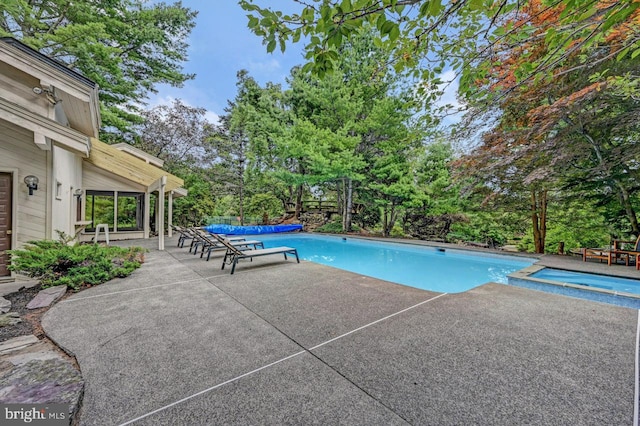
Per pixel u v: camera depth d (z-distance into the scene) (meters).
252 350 2.59
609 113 6.64
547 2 2.10
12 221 5.42
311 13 1.72
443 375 2.17
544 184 8.44
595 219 9.35
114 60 13.20
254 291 4.51
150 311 3.61
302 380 2.12
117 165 10.28
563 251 9.69
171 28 15.84
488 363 2.34
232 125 19.94
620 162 6.67
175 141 18.42
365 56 14.45
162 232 9.14
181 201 17.62
